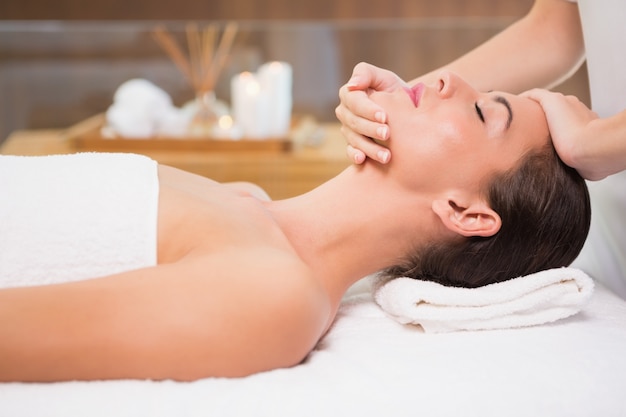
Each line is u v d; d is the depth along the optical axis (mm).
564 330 1301
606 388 1125
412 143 1374
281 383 1095
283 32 3035
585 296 1317
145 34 2992
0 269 1190
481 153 1373
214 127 2986
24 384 1062
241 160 2859
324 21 3914
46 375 1072
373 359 1192
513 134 1393
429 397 1089
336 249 1403
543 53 1724
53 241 1196
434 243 1416
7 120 2965
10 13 3885
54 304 1075
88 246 1198
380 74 1490
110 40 2979
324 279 1387
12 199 1217
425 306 1309
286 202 1451
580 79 2830
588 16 1565
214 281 1115
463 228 1377
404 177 1383
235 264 1143
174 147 2902
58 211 1211
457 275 1426
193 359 1091
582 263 1755
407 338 1294
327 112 3102
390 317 1411
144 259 1207
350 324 1397
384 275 1474
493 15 3877
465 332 1314
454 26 2988
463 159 1370
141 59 3014
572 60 1748
